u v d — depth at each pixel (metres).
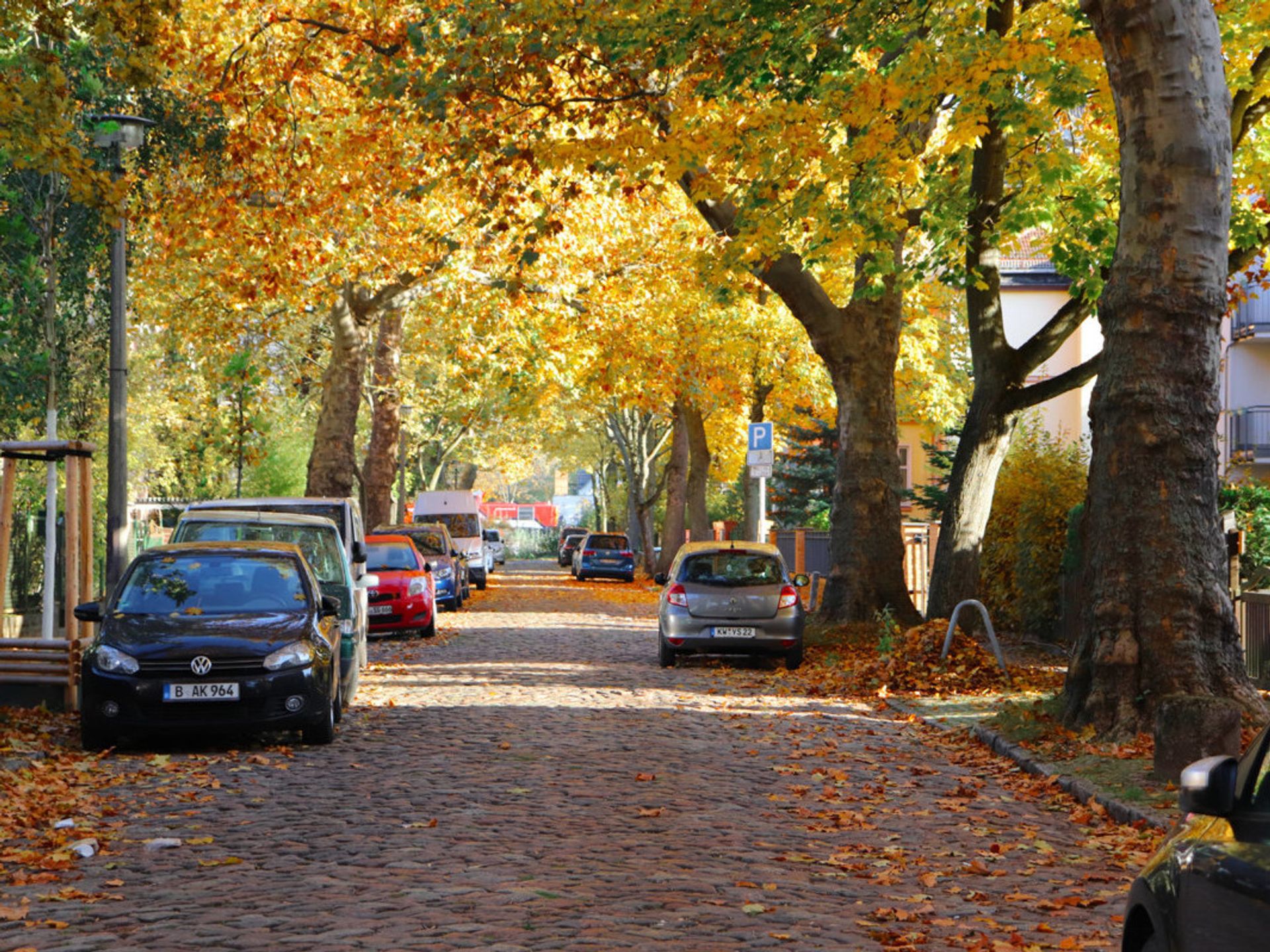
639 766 12.77
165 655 13.55
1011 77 19.34
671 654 22.88
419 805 10.77
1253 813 4.05
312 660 13.97
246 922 7.20
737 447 57.53
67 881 8.24
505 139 23.45
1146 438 13.82
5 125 16.23
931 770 13.06
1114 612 13.95
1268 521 22.78
